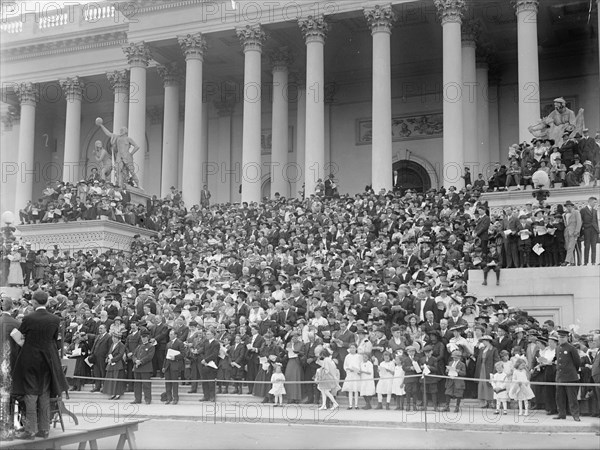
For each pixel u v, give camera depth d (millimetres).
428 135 56375
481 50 51406
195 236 40875
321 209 39969
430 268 29516
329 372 23328
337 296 27125
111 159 49031
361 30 52719
